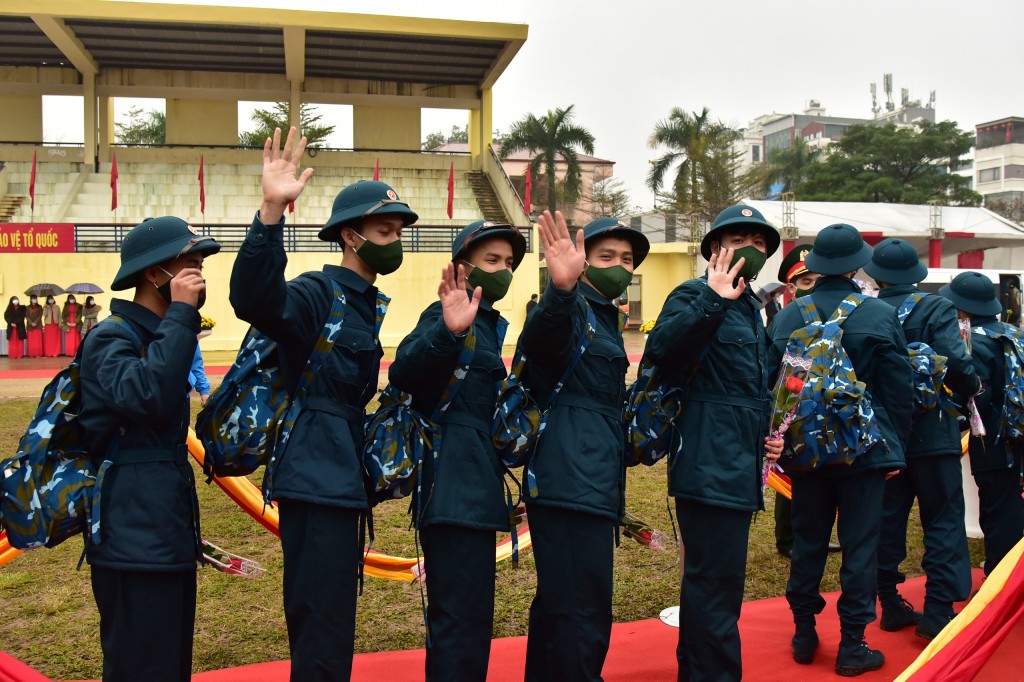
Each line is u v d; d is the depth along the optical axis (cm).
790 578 470
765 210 2928
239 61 3036
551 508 383
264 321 338
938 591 485
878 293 565
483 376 391
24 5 2495
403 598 575
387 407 380
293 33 2703
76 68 3031
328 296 362
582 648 380
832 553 664
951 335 521
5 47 2880
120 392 318
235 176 3098
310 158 3222
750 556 657
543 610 393
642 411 423
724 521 402
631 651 484
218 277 2598
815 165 4675
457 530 375
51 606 549
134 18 2553
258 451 357
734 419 410
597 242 414
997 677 432
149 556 329
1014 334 566
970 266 3059
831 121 10138
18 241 2503
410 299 2661
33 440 332
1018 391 548
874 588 450
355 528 362
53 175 2989
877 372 466
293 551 353
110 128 3300
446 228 2725
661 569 627
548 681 407
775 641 491
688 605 407
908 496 518
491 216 3136
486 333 403
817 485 461
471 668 376
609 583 387
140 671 330
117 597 330
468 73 3203
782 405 445
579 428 388
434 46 2894
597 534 382
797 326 482
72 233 2531
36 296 2428
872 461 449
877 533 454
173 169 3084
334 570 351
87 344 340
